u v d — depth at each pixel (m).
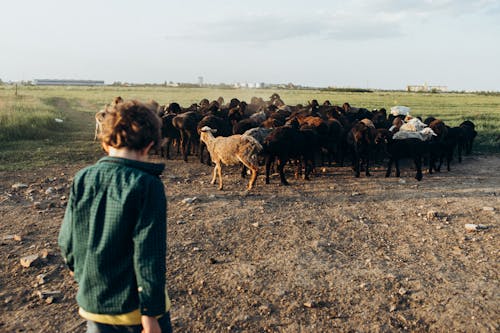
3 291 5.20
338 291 5.25
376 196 9.73
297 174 11.66
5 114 17.89
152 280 2.18
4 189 9.74
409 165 13.73
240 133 13.46
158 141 2.53
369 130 11.66
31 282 5.43
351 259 6.19
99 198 2.29
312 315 4.74
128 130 2.35
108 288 2.31
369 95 70.69
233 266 5.92
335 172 12.59
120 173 2.30
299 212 8.39
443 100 54.38
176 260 6.10
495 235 7.11
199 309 4.84
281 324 4.57
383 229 7.44
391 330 4.46
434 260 6.14
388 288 5.32
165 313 2.50
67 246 2.46
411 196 9.71
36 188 9.84
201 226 7.45
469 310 4.80
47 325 4.50
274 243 6.76
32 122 18.16
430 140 12.24
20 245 6.56
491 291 5.22
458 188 10.49
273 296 5.12
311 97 58.38
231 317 4.69
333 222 7.80
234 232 7.21
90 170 2.39
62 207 8.50
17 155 13.48
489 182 11.16
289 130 10.70
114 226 2.23
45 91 66.69
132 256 2.30
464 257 6.25
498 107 39.97
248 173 11.58
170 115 14.34
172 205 8.77
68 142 16.41
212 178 11.51
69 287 5.31
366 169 12.15
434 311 4.80
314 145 11.64
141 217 2.23
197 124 13.66
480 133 19.83
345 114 17.45
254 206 8.76
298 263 6.03
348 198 9.55
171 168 12.79
